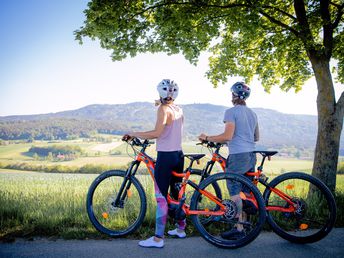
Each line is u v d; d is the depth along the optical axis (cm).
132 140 403
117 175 414
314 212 408
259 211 351
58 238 383
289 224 402
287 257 327
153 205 470
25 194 635
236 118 379
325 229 362
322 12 630
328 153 583
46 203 521
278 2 729
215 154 410
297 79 868
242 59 852
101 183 423
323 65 601
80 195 606
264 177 392
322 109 594
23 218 440
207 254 336
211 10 623
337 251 344
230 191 375
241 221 369
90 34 630
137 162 408
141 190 403
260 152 385
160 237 358
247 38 629
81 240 377
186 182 378
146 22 658
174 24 615
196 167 405
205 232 366
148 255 332
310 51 613
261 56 826
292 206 381
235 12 593
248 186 359
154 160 396
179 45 672
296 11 629
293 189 393
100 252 338
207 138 388
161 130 363
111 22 603
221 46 841
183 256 330
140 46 668
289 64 844
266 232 410
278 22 630
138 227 395
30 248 348
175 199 398
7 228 408
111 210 422
